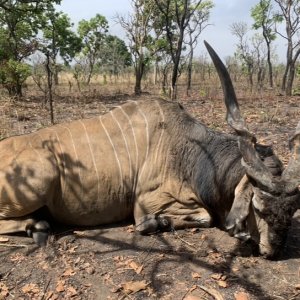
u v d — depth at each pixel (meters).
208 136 4.00
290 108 11.20
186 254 3.60
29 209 3.76
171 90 13.56
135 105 4.18
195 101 13.64
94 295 3.11
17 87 15.69
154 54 23.03
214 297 3.04
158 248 3.72
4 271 3.41
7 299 3.09
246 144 3.21
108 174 3.93
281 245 3.28
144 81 32.09
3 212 3.80
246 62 28.94
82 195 3.91
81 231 4.02
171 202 4.00
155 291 3.13
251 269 3.35
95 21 28.67
